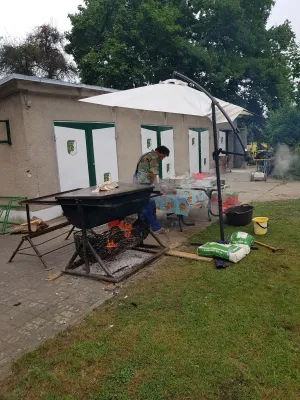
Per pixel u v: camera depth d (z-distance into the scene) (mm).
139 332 2846
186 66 16766
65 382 2338
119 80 16047
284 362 2418
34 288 3887
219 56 17750
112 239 4254
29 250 5297
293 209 7023
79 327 3004
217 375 2320
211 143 15305
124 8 15914
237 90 19391
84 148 7699
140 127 9734
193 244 5090
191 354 2535
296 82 11742
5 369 2535
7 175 6945
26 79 6117
